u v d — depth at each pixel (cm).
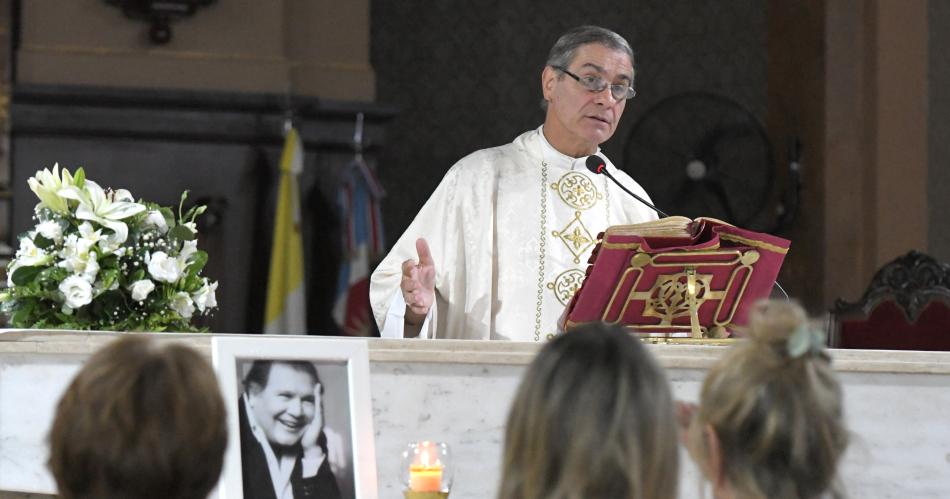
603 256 779
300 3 1997
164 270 825
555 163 1057
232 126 1889
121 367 385
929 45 2116
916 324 1499
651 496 412
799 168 2173
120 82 1872
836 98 2128
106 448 376
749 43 2303
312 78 1994
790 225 2167
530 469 415
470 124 2244
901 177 2086
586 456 406
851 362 734
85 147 1853
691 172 2017
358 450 647
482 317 1014
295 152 1891
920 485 739
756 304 472
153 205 868
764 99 2295
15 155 1831
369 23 2033
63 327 810
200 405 386
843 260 2114
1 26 1947
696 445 462
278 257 1877
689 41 2297
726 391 450
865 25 2114
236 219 1897
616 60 1043
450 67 2245
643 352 422
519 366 709
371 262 1945
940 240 2106
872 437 737
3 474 684
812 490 446
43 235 823
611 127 1048
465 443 705
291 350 644
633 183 1084
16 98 1814
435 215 1033
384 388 700
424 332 959
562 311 1024
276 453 631
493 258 1034
